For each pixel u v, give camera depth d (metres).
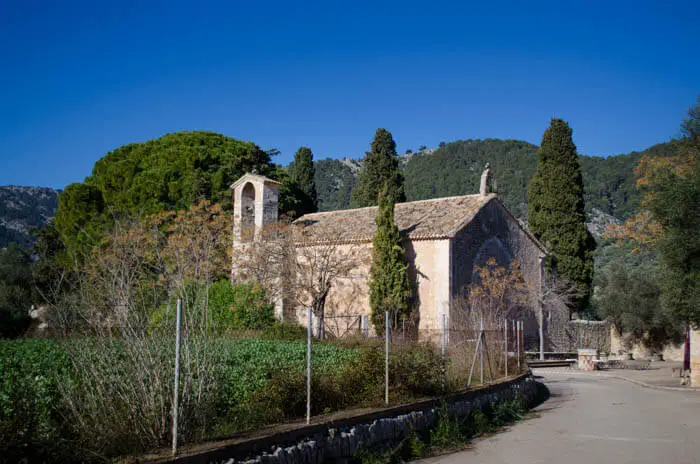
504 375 16.88
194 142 47.38
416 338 23.25
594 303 46.09
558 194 40.78
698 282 17.62
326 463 8.20
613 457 9.62
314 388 9.79
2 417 6.34
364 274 28.34
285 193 45.00
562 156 41.06
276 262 28.09
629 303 39.53
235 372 11.95
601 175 120.25
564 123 41.34
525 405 15.87
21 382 8.24
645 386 22.47
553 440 11.22
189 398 7.61
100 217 40.75
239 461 6.89
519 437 11.60
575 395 19.28
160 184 40.12
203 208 32.81
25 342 17.25
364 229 29.77
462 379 14.23
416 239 27.48
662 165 23.64
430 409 11.18
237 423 8.35
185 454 6.50
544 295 34.59
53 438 6.19
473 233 28.81
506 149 180.00
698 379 20.88
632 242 28.02
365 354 11.69
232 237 29.55
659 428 12.55
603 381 24.89
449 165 181.25
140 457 6.41
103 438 6.72
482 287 28.19
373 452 8.98
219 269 27.80
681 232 17.67
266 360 14.43
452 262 26.86
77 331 8.59
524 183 143.00
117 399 7.53
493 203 30.83
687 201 17.58
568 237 40.28
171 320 8.69
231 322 24.23
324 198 194.38
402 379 11.41
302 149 55.25
